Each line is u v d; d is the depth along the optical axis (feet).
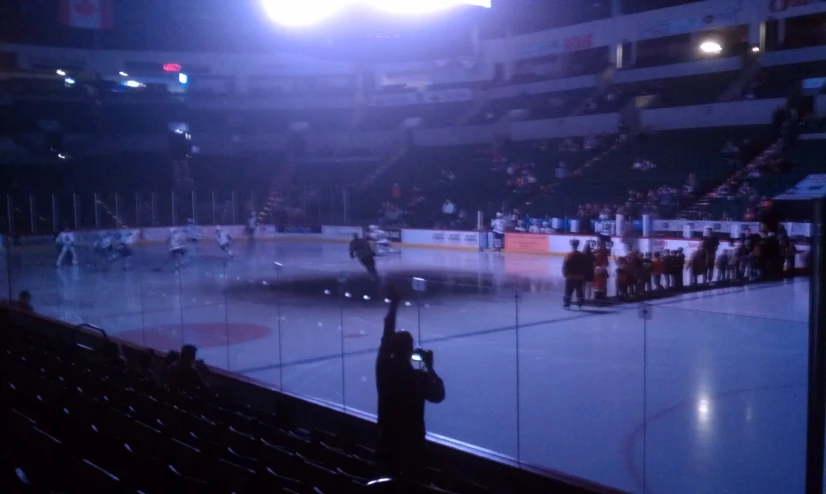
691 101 112.78
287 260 92.94
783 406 26.89
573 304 37.93
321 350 38.99
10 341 36.35
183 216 129.90
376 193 134.72
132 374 29.94
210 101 149.79
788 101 97.55
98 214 121.29
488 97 140.67
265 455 18.19
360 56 80.07
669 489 20.72
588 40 125.39
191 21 151.23
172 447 17.74
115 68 143.23
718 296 58.85
